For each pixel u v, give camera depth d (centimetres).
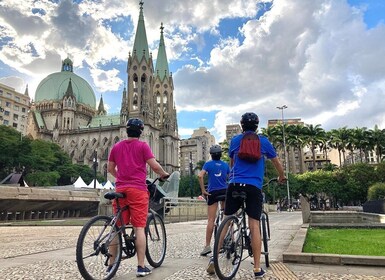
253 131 594
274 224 2050
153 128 12900
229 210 567
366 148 9706
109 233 529
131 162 574
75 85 15512
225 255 527
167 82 15062
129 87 13238
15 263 681
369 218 2044
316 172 8050
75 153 13138
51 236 1373
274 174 6988
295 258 678
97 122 14938
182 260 723
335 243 938
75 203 3519
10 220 2853
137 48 13575
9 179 4119
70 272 585
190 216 2816
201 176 784
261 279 535
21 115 13062
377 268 619
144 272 556
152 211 658
